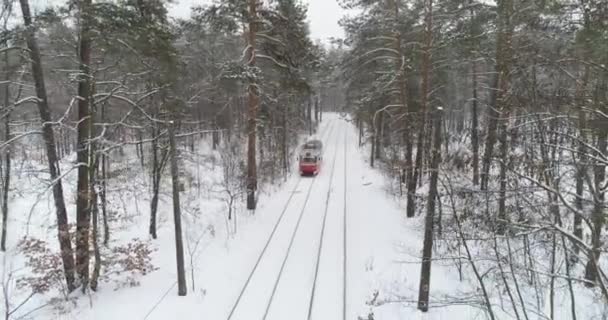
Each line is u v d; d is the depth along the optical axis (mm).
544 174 8305
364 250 16297
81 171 12266
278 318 11648
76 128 12125
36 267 12117
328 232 18406
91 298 12211
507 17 14516
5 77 14188
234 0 18547
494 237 9500
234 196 21688
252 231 18641
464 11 16359
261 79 19656
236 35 22203
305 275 14266
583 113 8453
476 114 23234
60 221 12219
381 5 19359
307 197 24609
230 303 12430
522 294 11797
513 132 10820
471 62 19594
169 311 11781
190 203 22078
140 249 14180
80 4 10383
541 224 6672
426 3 17266
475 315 11328
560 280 11633
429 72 19000
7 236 18016
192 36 19328
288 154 34281
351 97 30062
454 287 13000
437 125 11141
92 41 11625
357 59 22688
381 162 31828
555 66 9453
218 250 16297
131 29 11461
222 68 18953
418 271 14281
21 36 10469
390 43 20594
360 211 21547
